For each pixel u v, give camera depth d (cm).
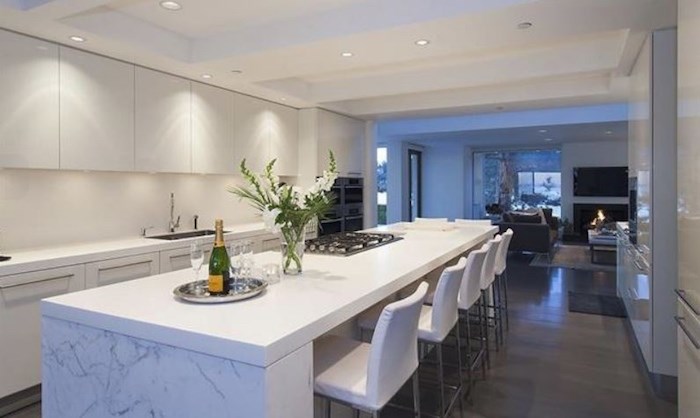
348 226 629
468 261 277
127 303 172
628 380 311
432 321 230
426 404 281
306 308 165
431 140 1053
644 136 326
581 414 266
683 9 193
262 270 210
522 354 358
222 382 135
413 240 354
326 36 317
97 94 344
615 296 540
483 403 278
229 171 466
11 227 324
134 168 372
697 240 175
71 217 361
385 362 159
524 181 1272
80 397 167
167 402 146
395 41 320
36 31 296
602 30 298
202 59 371
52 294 292
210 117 444
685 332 183
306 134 565
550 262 773
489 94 539
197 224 473
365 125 681
